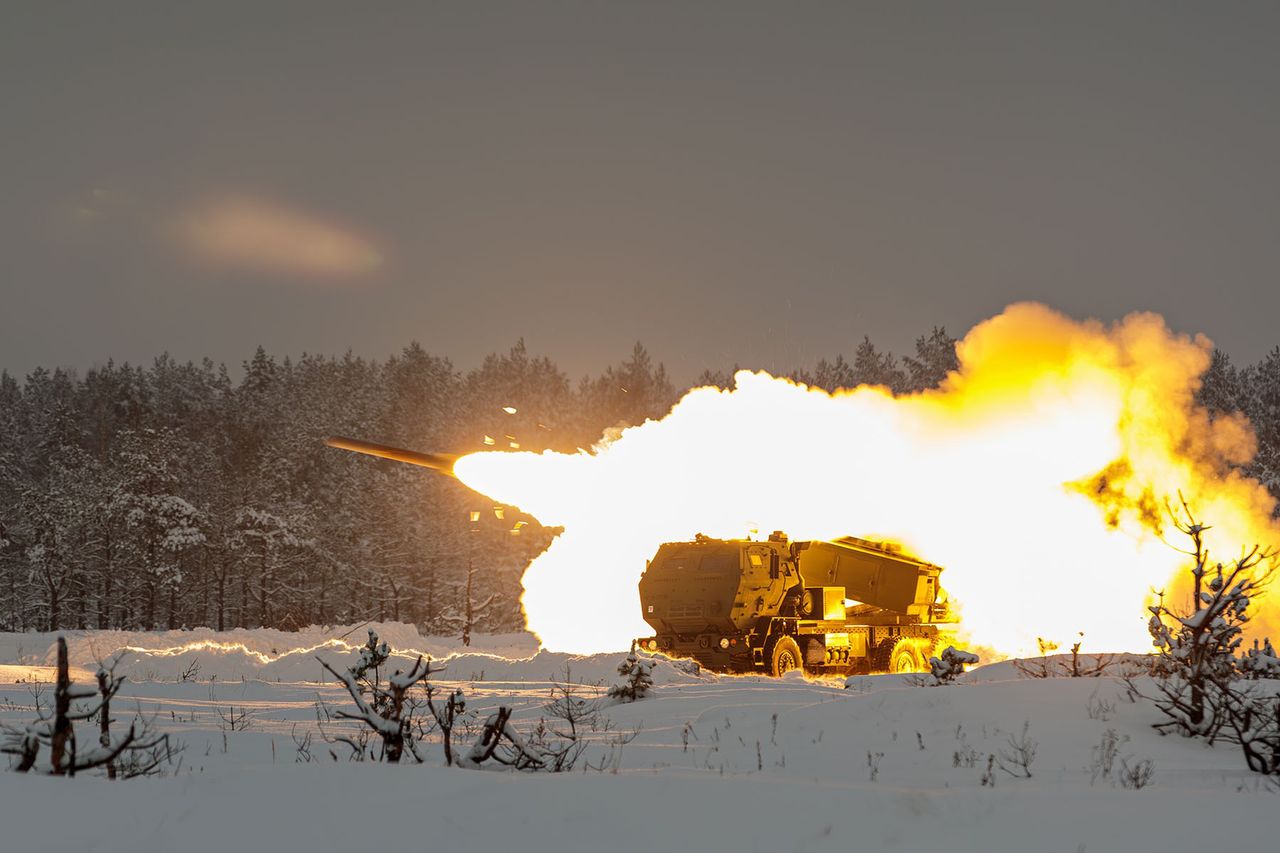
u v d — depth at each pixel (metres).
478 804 26.58
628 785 27.91
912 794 28.02
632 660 63.47
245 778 27.98
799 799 27.34
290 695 67.56
